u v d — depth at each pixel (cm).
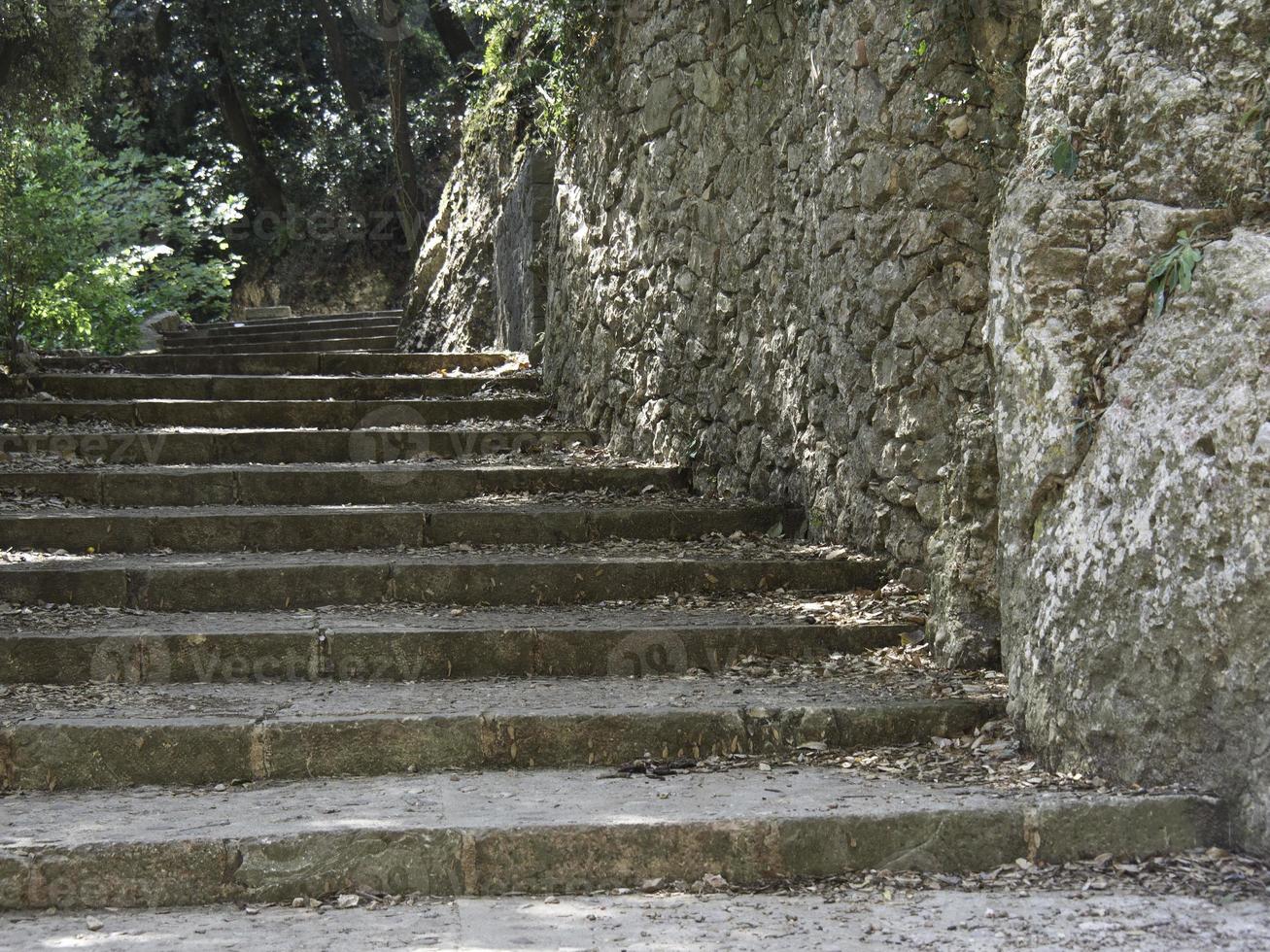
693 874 337
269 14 2234
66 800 382
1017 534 413
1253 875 315
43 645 471
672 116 732
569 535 634
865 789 375
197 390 854
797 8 602
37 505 637
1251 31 359
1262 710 322
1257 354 328
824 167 582
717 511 636
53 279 1282
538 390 946
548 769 414
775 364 642
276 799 378
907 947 277
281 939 291
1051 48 424
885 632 511
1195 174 367
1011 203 418
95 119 2155
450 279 1258
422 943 287
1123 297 380
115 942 290
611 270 820
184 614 532
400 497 691
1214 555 333
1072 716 381
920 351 526
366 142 2295
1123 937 278
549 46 977
